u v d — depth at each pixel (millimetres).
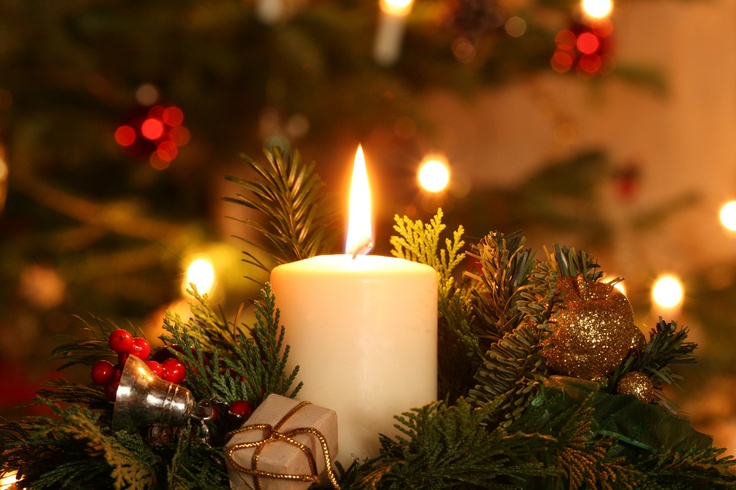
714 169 2170
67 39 1615
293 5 1608
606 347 607
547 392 595
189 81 1644
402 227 674
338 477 603
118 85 1763
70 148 1778
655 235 2250
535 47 1740
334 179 1827
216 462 591
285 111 1684
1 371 1824
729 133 2141
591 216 1888
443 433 572
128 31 1560
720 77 2141
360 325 606
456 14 1624
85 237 1799
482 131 2541
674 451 596
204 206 2023
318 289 607
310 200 682
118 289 1761
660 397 645
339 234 702
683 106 2205
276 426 574
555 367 616
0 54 1609
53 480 569
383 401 608
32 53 1674
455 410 568
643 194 2281
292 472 562
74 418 547
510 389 602
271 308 611
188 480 581
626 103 2295
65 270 1766
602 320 605
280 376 610
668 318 1417
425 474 578
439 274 665
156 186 2059
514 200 1751
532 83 1937
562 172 1811
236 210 1812
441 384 660
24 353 1800
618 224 1923
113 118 1843
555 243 635
